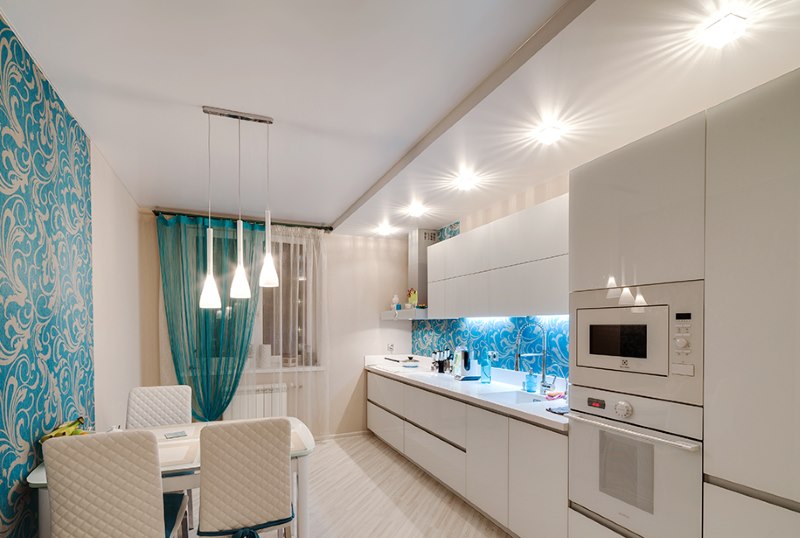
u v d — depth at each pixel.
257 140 2.68
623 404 1.86
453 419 3.30
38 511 1.87
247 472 2.02
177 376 4.36
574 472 2.13
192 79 1.99
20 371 1.68
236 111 2.30
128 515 1.80
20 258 1.67
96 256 2.76
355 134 2.59
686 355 1.63
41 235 1.88
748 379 1.43
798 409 1.30
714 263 1.54
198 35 1.66
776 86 1.37
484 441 2.89
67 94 2.10
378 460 4.29
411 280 5.04
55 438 1.70
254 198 4.06
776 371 1.35
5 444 1.57
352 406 5.25
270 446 2.05
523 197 3.49
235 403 4.61
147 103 2.20
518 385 3.47
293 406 4.89
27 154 1.74
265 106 2.25
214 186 3.68
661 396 1.71
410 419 4.04
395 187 3.38
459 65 1.87
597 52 1.62
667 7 1.36
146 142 2.71
